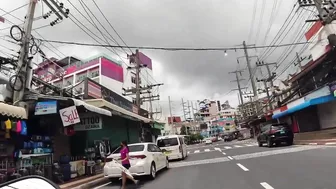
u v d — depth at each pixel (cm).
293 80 2859
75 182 1162
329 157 1169
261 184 793
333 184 693
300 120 3080
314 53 2302
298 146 1970
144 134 3169
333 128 2394
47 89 1634
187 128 9969
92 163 1455
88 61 5191
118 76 5306
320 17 1527
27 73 1195
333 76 2136
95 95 1998
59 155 1426
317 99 2169
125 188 1011
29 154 1111
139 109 2962
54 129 1408
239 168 1195
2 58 1194
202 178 1038
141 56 6075
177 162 1916
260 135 2492
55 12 1241
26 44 1150
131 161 1115
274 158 1405
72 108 1157
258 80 4038
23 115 981
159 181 1085
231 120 11762
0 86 1134
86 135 1645
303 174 870
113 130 2173
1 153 1009
